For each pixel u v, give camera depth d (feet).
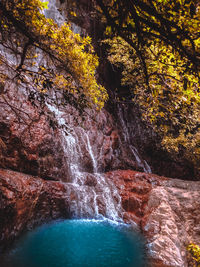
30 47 14.89
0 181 16.93
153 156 45.57
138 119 45.29
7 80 22.00
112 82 45.73
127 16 7.84
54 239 18.37
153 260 16.88
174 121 16.52
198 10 8.00
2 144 19.69
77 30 35.91
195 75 8.39
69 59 16.25
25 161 21.36
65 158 26.00
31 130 22.81
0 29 12.38
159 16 7.22
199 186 29.35
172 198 25.52
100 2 7.48
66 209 22.27
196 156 43.29
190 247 16.24
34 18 12.78
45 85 12.79
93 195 25.25
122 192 27.12
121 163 36.19
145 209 24.81
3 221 15.57
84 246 17.78
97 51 40.68
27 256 15.42
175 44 7.92
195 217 23.47
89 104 14.38
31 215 18.99
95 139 32.35
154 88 11.68
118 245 18.57
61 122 27.45
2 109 21.11
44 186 21.29
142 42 8.09
